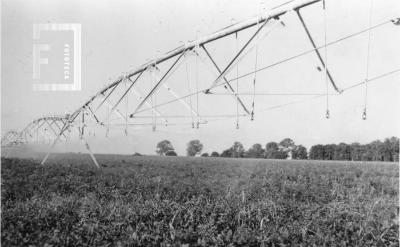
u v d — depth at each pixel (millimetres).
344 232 7301
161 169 13125
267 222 7660
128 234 6801
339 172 13188
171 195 9555
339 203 8789
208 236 6848
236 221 7730
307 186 10906
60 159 14492
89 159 15281
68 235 6750
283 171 12867
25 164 12898
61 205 8266
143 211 7938
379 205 9086
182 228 7238
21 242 6531
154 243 6602
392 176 12531
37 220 7492
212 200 9008
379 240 7145
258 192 10055
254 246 6609
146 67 8891
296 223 7516
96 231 6965
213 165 13555
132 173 12492
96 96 10688
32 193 9828
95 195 9547
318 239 6785
